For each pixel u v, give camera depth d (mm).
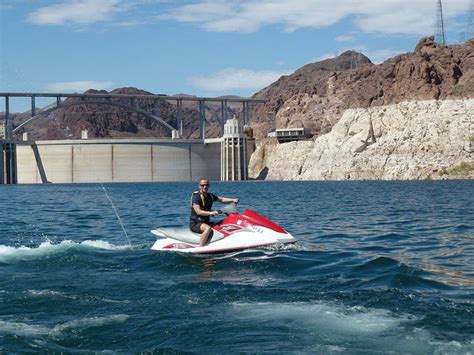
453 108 197250
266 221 20359
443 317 11555
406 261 18406
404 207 46531
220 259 18312
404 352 9836
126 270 17031
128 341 10602
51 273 16547
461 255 19594
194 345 10367
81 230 29438
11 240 25625
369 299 13031
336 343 10328
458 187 103625
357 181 185125
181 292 14109
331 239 24688
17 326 11367
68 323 11570
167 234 20469
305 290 14125
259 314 12086
